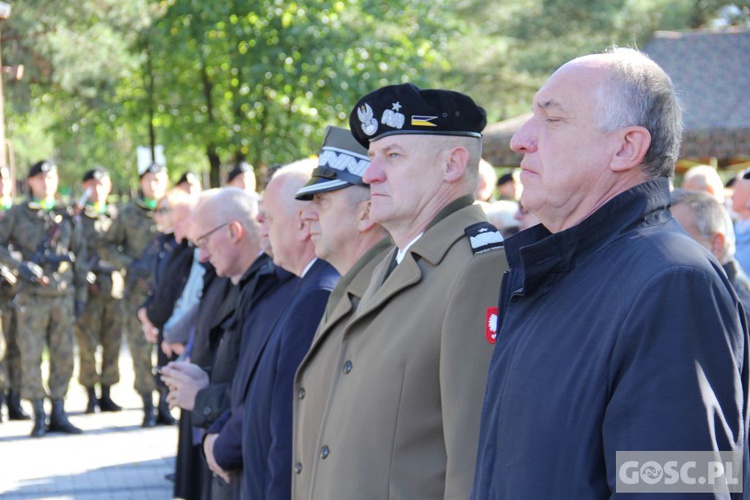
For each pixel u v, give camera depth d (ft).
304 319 11.07
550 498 5.79
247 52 58.90
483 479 6.30
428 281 8.41
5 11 34.45
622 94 6.22
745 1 90.48
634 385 5.50
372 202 8.99
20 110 57.52
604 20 82.58
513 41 83.97
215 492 14.02
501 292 6.91
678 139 6.37
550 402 5.90
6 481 24.70
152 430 31.12
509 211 18.63
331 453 8.60
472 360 7.65
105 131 67.87
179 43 58.95
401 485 7.98
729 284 5.81
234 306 14.70
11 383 32.65
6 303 31.99
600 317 5.84
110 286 33.45
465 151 8.85
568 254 6.20
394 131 8.85
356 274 10.11
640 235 6.00
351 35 58.80
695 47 45.39
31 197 31.07
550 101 6.39
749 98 41.11
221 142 62.13
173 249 22.61
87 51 53.36
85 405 35.47
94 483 24.53
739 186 19.47
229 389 13.39
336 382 8.98
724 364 5.48
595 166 6.27
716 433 5.39
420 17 61.26
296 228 11.73
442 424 7.99
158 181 32.40
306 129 61.46
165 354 23.04
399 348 8.20
